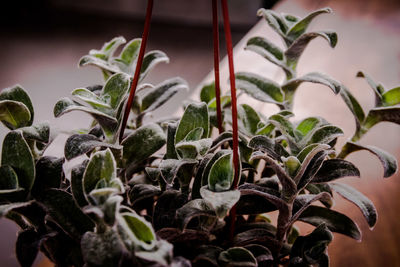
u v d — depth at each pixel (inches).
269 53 17.0
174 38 80.5
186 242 15.2
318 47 24.7
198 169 15.2
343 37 24.7
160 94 17.0
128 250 13.2
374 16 25.6
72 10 88.0
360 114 16.6
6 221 34.3
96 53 16.5
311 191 16.0
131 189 15.5
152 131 15.4
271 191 14.9
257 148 15.0
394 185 19.2
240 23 88.0
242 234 15.4
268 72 23.0
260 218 17.7
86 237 13.5
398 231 18.0
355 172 14.9
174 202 14.8
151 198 16.3
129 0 88.3
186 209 14.1
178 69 67.2
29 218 14.3
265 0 56.4
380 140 20.7
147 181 16.1
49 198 14.2
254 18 87.8
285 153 15.2
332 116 21.2
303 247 14.9
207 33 83.9
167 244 13.2
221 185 14.1
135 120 17.2
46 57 69.1
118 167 15.2
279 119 15.6
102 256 13.1
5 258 30.1
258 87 17.2
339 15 26.3
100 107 14.8
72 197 14.2
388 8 26.0
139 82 16.2
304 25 16.4
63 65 67.1
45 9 86.9
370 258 17.6
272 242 15.4
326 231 14.9
